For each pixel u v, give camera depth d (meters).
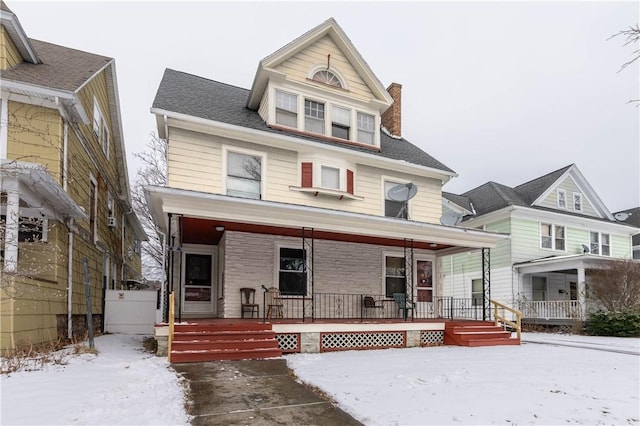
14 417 3.96
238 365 6.96
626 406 4.60
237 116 11.65
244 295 10.67
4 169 6.87
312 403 4.79
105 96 13.61
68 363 6.71
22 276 7.05
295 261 11.60
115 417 4.01
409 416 4.15
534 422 4.00
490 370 6.72
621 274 15.20
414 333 10.49
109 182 14.62
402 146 14.78
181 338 7.77
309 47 12.49
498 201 19.91
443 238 11.24
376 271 12.70
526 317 17.19
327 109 12.55
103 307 12.92
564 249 20.05
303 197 11.71
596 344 11.20
